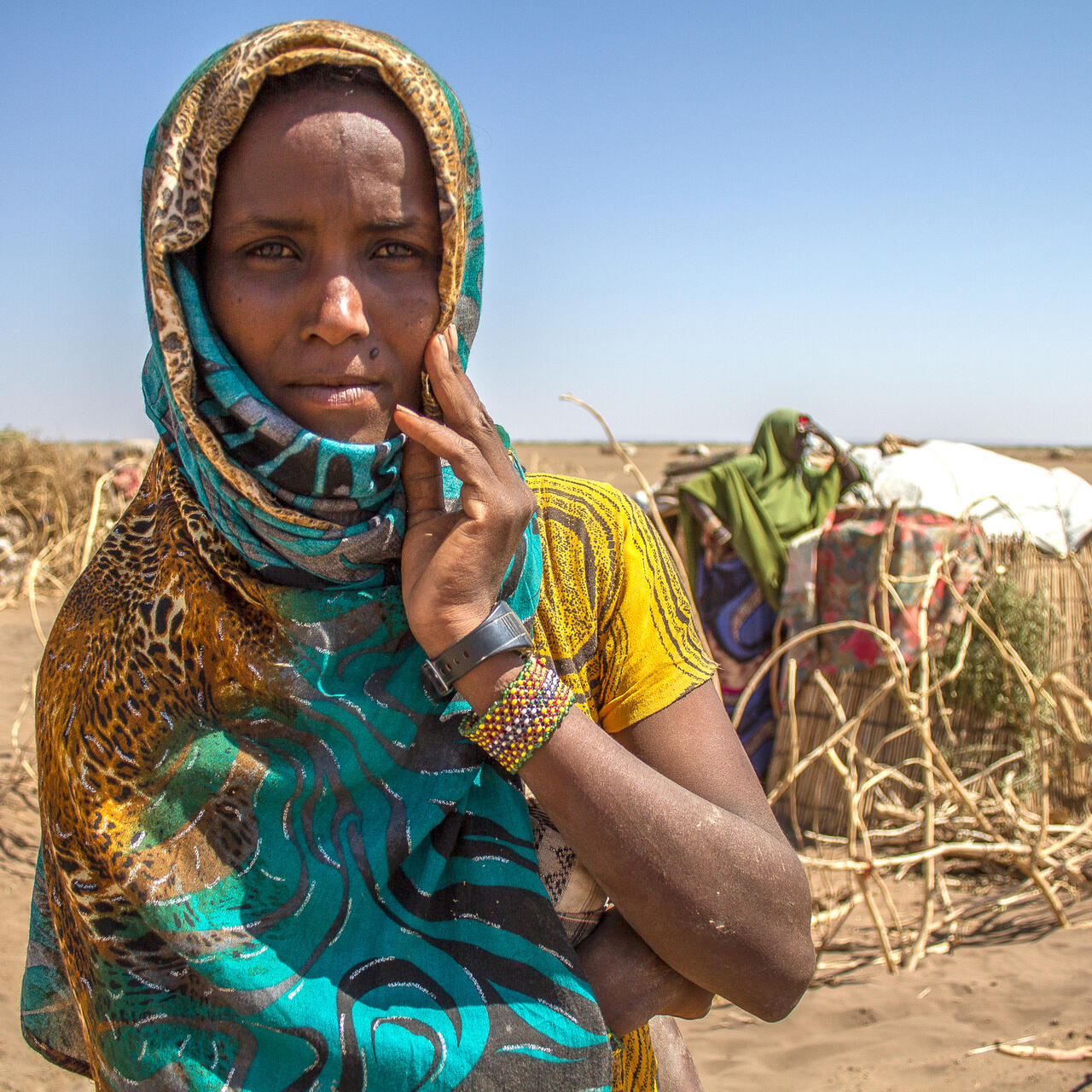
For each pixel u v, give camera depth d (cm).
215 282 99
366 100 97
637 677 113
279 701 104
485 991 103
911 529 550
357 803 106
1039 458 3803
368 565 104
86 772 108
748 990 106
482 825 108
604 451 4488
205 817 106
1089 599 569
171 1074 102
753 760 588
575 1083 102
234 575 105
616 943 109
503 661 101
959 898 482
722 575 594
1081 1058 312
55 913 117
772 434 631
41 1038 132
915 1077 319
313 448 97
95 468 1242
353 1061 100
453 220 99
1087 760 500
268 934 103
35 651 866
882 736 556
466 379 102
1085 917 445
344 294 97
